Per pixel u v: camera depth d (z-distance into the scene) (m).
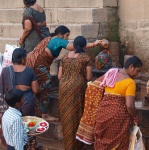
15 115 5.73
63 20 8.68
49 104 7.37
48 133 7.20
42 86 7.09
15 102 5.73
